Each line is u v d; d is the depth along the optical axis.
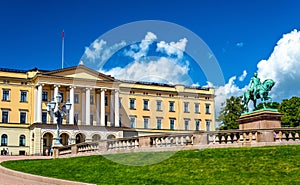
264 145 28.02
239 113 85.19
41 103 87.88
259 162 21.38
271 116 34.72
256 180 17.88
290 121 82.50
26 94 90.38
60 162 27.23
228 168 20.53
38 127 85.25
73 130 83.50
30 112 89.94
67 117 84.12
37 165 26.83
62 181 19.42
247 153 23.70
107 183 18.45
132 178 19.50
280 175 18.64
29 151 87.94
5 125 87.31
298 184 16.88
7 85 88.88
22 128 88.69
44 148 86.19
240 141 28.38
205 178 18.69
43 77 87.81
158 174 20.11
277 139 28.72
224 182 17.72
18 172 23.42
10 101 88.69
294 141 28.53
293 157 22.00
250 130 28.44
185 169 20.84
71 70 90.19
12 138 87.50
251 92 38.09
